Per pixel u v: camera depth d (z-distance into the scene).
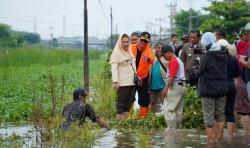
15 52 66.69
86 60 25.17
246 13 55.69
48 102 23.03
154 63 19.80
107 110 20.56
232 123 15.54
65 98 19.38
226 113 15.52
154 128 17.67
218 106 14.98
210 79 14.64
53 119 14.28
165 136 16.06
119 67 19.08
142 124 17.84
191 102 18.20
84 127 14.76
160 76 19.86
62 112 15.45
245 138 15.65
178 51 21.64
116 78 18.91
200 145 14.64
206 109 14.88
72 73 52.09
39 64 69.50
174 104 17.31
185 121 17.91
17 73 49.41
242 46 17.11
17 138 15.11
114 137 15.71
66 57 81.25
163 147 14.38
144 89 19.45
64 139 14.15
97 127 15.98
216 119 15.07
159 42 19.97
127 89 19.06
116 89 19.02
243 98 15.84
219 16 58.06
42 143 14.25
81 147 14.09
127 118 18.64
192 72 16.94
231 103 15.46
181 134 16.42
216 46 14.72
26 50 72.44
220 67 14.68
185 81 17.41
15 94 28.38
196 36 18.20
